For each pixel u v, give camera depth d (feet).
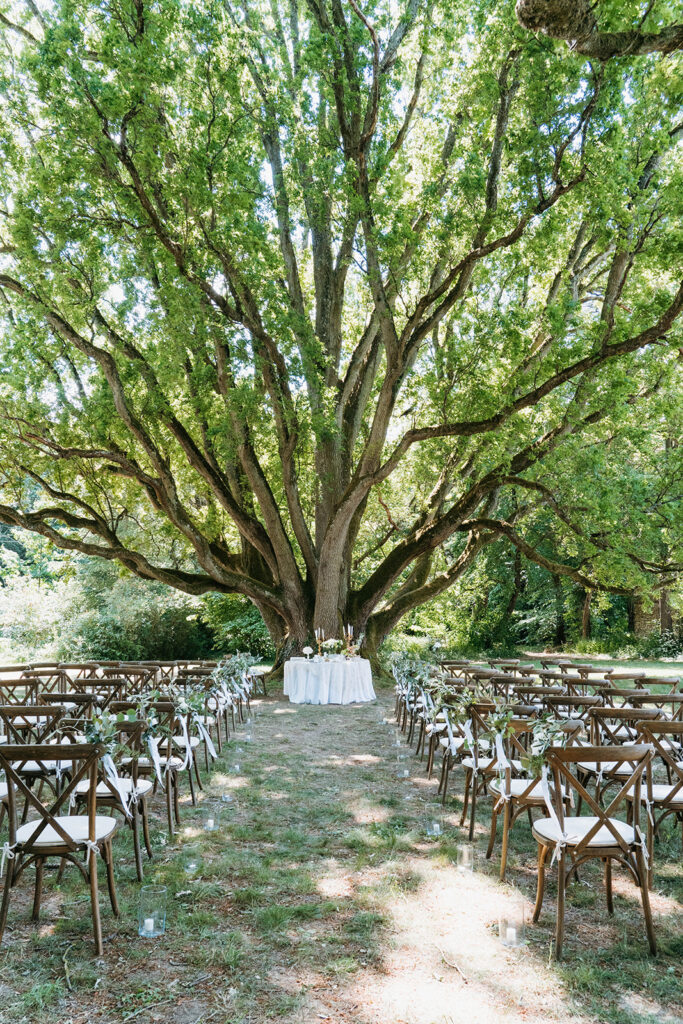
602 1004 10.89
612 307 37.50
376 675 53.98
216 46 35.17
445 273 45.16
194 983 11.39
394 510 70.03
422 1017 10.45
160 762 19.24
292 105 40.83
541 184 32.99
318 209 43.27
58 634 65.36
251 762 27.63
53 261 38.29
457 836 18.75
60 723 18.37
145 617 68.85
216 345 43.01
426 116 45.16
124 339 44.01
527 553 52.31
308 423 45.50
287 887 15.21
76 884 15.37
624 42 13.60
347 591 54.75
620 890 15.38
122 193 36.58
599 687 23.67
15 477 48.67
